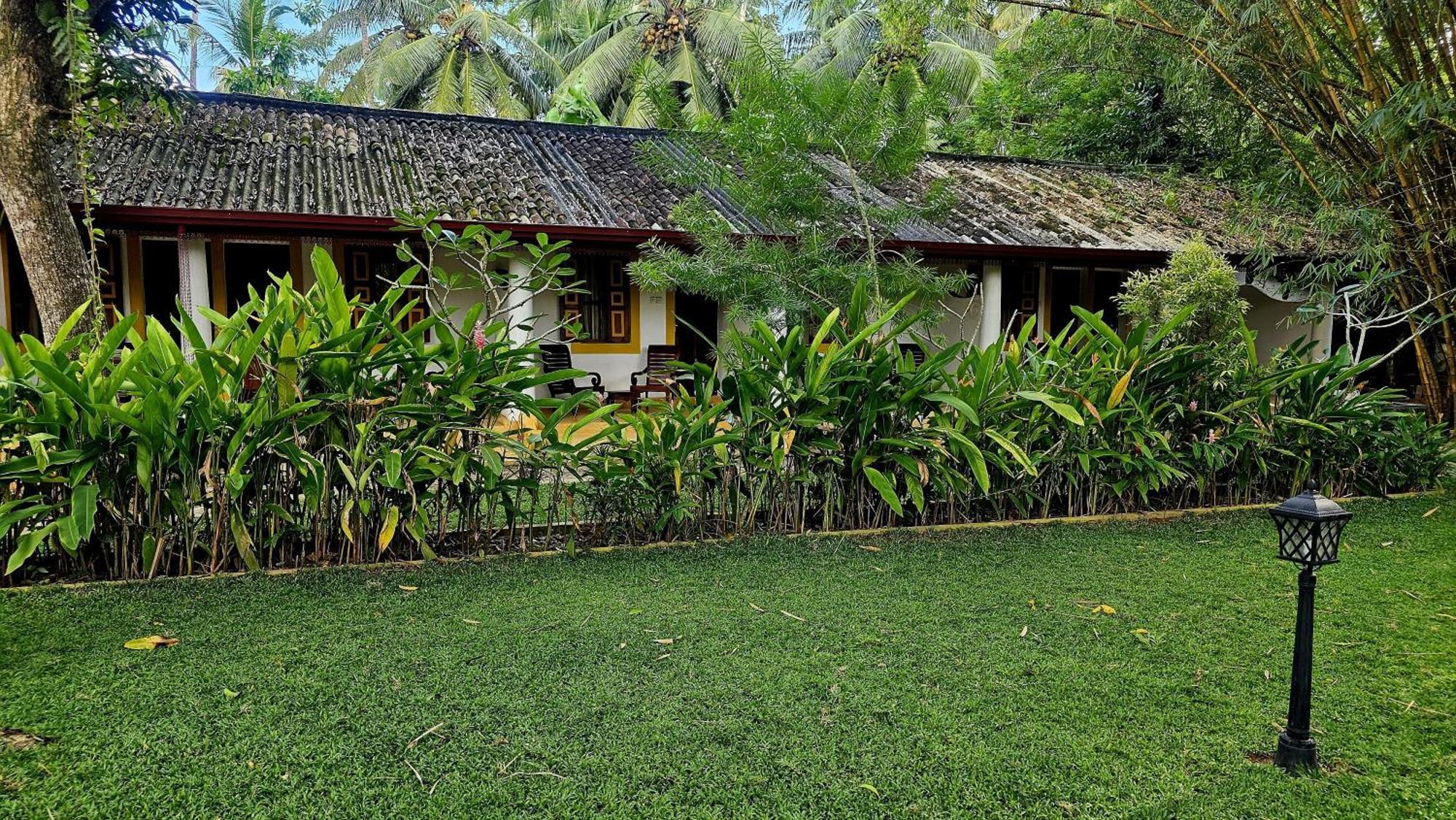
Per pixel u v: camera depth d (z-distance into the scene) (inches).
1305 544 82.2
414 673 102.4
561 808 75.6
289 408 137.1
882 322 164.1
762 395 169.6
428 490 150.9
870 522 178.7
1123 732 91.4
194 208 280.5
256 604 125.0
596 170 386.6
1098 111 530.3
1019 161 506.6
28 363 134.7
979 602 132.6
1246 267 401.7
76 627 114.7
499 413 159.9
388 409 144.8
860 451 171.0
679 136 259.0
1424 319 276.8
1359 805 78.6
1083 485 195.3
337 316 146.2
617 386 414.3
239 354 138.0
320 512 144.3
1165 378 200.5
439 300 177.9
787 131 241.3
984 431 177.0
